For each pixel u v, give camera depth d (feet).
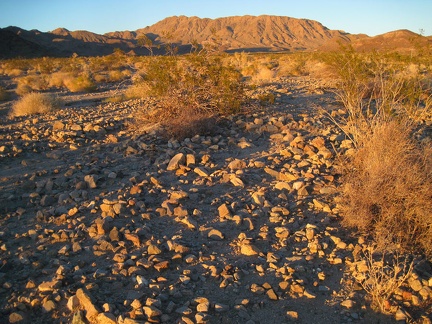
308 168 20.59
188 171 21.29
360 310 11.01
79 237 15.06
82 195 18.72
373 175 15.17
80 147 27.27
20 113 42.45
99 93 62.80
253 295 11.66
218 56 34.63
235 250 13.99
